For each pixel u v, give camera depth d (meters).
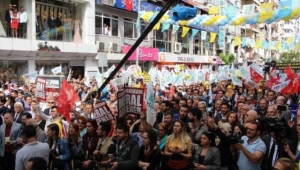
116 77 16.78
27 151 4.98
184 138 5.94
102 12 26.08
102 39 26.27
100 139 6.24
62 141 5.91
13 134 7.05
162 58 31.75
